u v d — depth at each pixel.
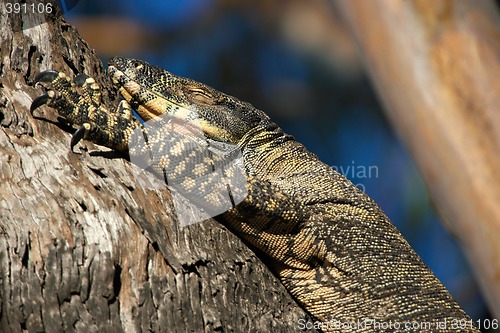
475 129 4.58
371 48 5.04
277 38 22.83
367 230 9.49
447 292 9.63
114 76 9.62
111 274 6.25
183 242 7.05
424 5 4.83
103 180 6.85
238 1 22.48
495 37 4.78
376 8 4.96
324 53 22.66
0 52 7.46
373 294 9.10
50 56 7.85
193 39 22.83
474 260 4.57
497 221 4.45
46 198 6.29
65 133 7.23
